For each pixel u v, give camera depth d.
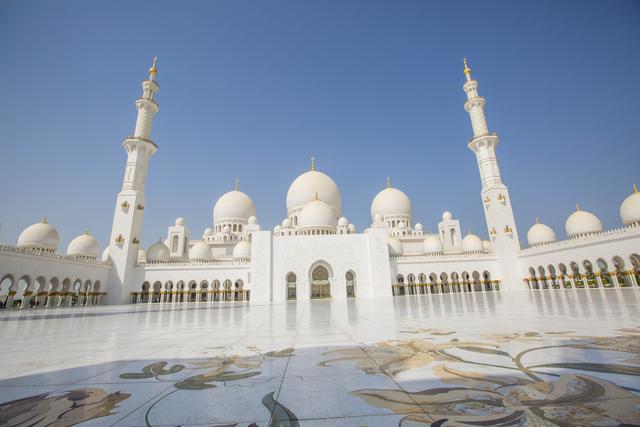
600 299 22.00
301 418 3.48
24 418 3.57
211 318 17.75
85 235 59.72
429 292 57.66
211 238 69.94
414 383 4.55
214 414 3.64
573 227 53.06
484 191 60.25
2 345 8.84
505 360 5.63
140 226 55.94
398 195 78.69
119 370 5.76
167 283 56.69
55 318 19.86
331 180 73.62
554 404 3.58
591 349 6.19
